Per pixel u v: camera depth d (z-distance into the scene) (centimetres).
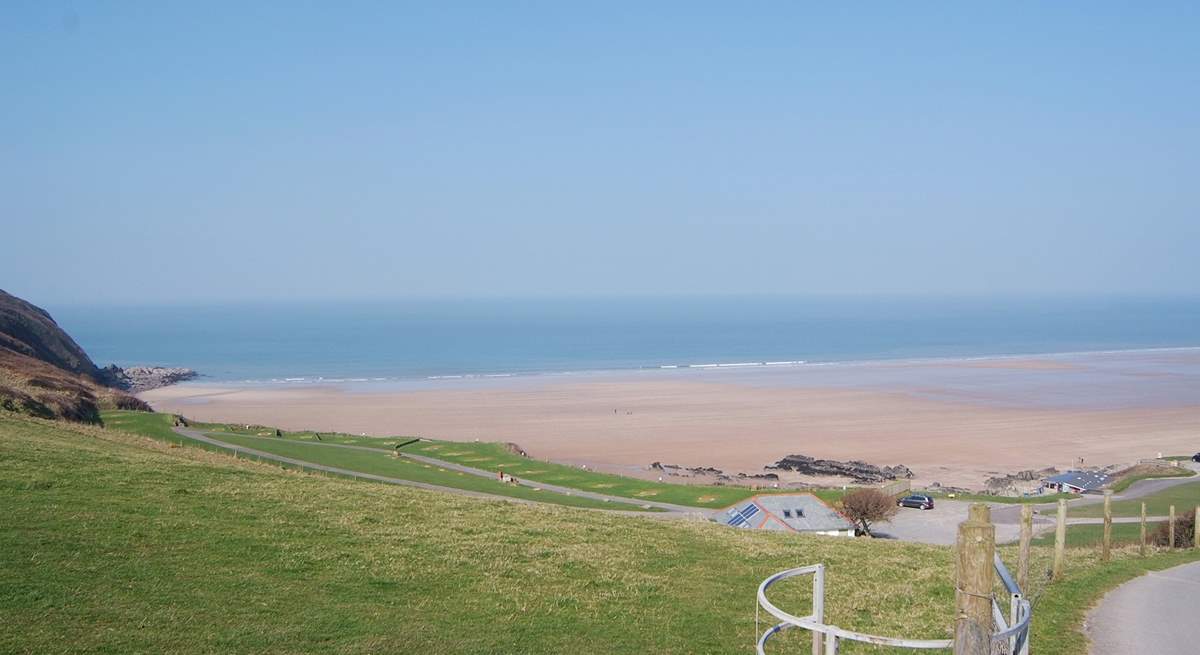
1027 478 8244
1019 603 1058
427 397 14238
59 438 3416
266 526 2225
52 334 13862
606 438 10625
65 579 1639
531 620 1728
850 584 2209
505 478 6825
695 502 6369
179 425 7744
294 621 1572
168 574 1756
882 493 6059
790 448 10069
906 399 14038
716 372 18788
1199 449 9831
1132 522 5478
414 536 2328
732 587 2136
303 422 11412
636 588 2045
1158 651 1545
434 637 1566
